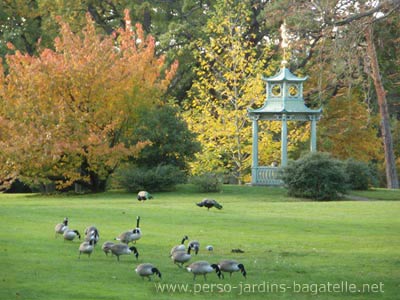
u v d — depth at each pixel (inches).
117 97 1868.8
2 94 1863.9
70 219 1213.7
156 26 2849.4
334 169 1753.2
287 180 1772.9
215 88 2381.9
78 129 1808.6
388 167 2381.9
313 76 2385.6
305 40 1988.2
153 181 1844.2
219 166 2426.2
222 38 2470.5
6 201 1652.3
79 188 2156.7
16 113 1818.4
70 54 1925.4
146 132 1881.2
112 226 1138.7
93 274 755.4
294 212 1379.2
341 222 1227.9
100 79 1843.0
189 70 2795.3
